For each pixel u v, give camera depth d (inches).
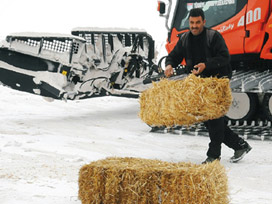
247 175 211.3
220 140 223.0
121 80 406.9
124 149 267.9
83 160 224.7
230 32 355.3
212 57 215.0
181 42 221.1
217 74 210.8
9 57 358.0
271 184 194.2
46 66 359.6
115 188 133.0
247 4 347.9
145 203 131.1
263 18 339.0
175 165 140.6
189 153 266.1
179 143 302.2
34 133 304.5
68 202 149.0
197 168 132.2
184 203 128.9
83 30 409.7
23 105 466.9
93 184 136.1
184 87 187.5
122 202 133.3
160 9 399.5
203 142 309.0
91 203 136.7
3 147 246.4
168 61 222.7
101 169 135.2
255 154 265.1
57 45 362.0
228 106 193.2
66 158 227.3
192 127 347.3
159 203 131.1
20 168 197.0
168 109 189.9
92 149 259.9
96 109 480.1
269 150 280.1
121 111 471.2
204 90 186.5
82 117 413.1
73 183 175.6
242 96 362.9
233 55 361.1
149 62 439.2
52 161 217.2
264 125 361.1
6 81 368.2
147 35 428.8
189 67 219.9
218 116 191.8
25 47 355.6
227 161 243.9
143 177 131.3
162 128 346.6
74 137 300.2
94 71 383.2
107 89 399.9
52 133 312.5
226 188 140.8
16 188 163.9
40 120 375.2
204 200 128.0
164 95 191.3
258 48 344.2
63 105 492.4
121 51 402.9
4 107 445.4
